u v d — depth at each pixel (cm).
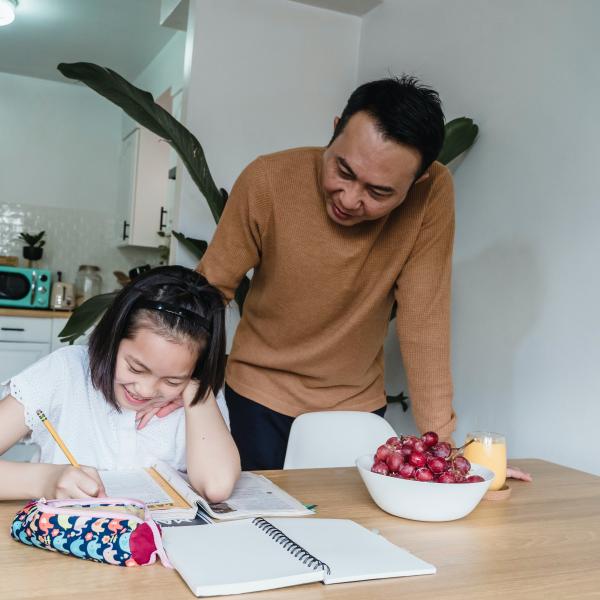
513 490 134
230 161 285
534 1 211
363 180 126
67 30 420
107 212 532
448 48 251
